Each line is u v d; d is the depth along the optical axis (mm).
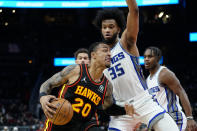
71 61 25234
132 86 3707
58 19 25156
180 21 20969
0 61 25672
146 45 23828
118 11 3756
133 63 3701
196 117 16125
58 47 26203
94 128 3244
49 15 25016
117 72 3717
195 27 22969
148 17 19828
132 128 3934
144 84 3785
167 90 4652
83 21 25234
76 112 3203
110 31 3707
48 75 25891
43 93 3217
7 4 18266
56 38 26109
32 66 26344
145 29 21891
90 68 3273
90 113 3268
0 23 9633
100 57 3223
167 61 24641
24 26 24297
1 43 25250
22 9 23984
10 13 9711
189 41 23984
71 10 25078
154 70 4805
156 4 17203
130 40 3602
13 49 25672
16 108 19906
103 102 3357
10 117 17547
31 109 20172
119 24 3773
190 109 4461
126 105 3387
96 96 3258
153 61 4730
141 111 3691
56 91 20750
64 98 3227
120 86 3736
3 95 24641
